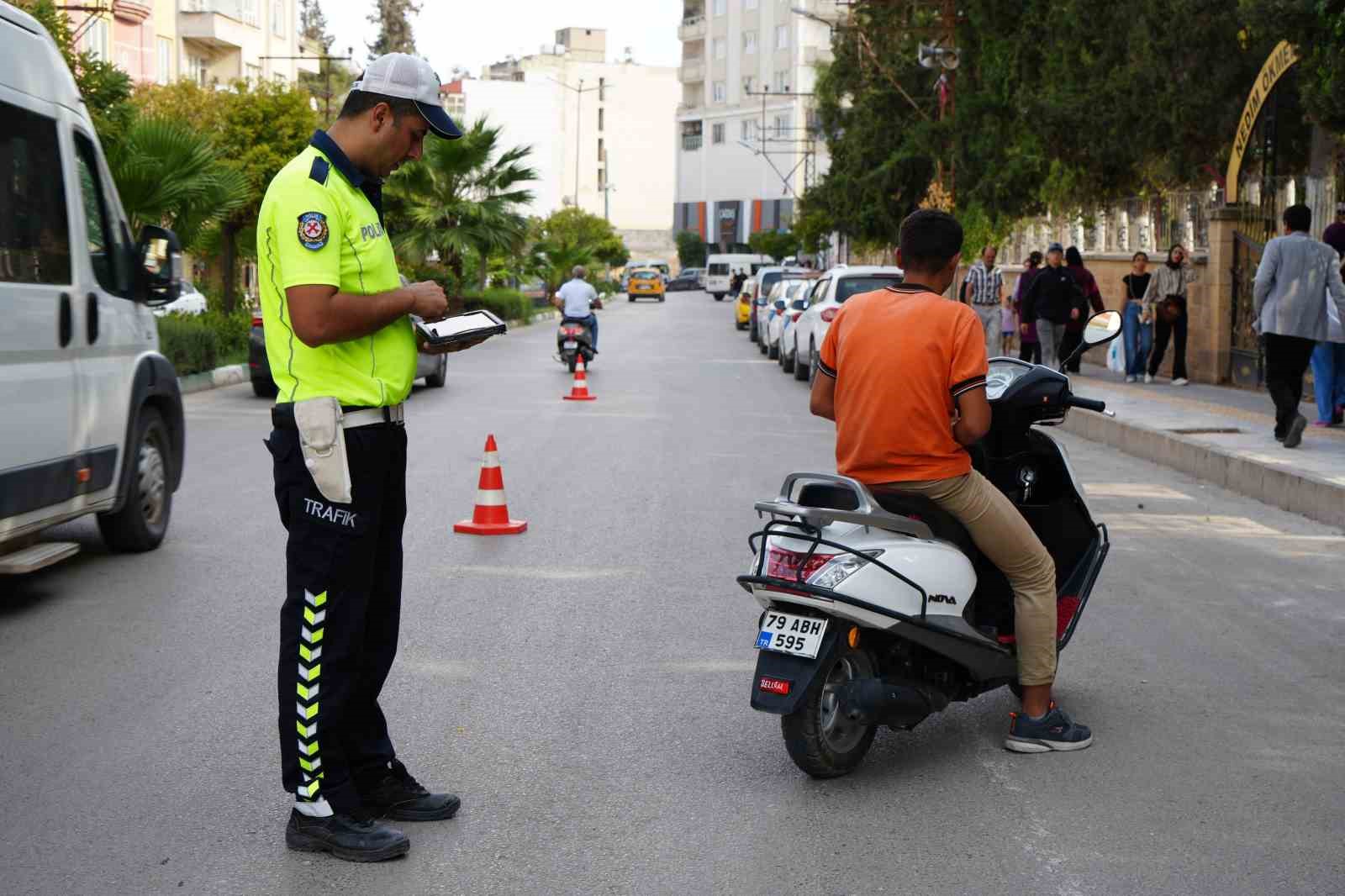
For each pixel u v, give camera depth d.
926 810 4.75
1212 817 4.70
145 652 6.71
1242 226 19.61
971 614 5.30
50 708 5.85
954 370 4.90
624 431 15.95
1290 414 12.56
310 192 4.14
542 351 31.81
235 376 22.45
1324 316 12.44
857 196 39.12
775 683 4.80
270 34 54.47
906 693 4.92
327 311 4.12
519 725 5.66
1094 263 26.02
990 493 5.11
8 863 4.28
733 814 4.71
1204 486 12.30
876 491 5.07
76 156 8.13
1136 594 8.05
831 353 5.22
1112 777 5.10
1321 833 4.55
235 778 5.04
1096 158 23.88
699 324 49.53
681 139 118.06
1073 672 6.49
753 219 110.62
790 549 4.87
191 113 32.84
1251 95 19.14
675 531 9.89
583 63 133.38
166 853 4.37
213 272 33.34
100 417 8.26
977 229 32.16
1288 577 8.54
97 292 8.26
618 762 5.23
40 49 7.80
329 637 4.35
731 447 14.55
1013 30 28.89
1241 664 6.63
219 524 10.09
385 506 4.55
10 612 7.51
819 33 104.19
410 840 4.48
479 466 13.02
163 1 45.81
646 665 6.54
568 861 4.32
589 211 134.62
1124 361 20.70
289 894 4.07
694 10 118.00
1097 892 4.09
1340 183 17.88
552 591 8.03
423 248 38.75
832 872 4.23
